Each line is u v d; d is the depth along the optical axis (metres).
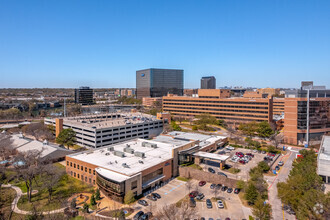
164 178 85.81
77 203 69.06
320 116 143.50
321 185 62.56
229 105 190.75
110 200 70.50
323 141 94.56
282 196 64.31
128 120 167.12
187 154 99.50
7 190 77.44
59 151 107.50
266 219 57.56
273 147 125.62
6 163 98.69
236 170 94.06
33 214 59.53
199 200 71.44
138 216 60.66
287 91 159.00
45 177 84.25
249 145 132.38
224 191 77.88
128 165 81.19
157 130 170.62
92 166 81.81
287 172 95.56
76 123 150.25
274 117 198.38
